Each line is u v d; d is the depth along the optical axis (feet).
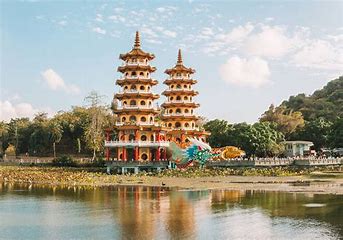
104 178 295.07
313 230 126.11
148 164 351.25
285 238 117.08
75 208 169.78
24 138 589.32
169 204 178.91
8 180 287.89
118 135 398.01
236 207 169.17
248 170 319.27
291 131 538.06
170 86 437.99
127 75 388.37
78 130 558.15
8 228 132.16
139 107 377.91
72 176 292.61
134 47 392.47
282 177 297.74
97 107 457.27
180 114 427.74
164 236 120.37
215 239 116.98
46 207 172.76
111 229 129.39
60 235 122.62
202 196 204.13
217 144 465.47
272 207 167.94
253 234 122.21
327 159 359.66
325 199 187.83
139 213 156.97
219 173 315.58
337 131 426.10
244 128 442.09
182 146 353.92
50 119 590.96
